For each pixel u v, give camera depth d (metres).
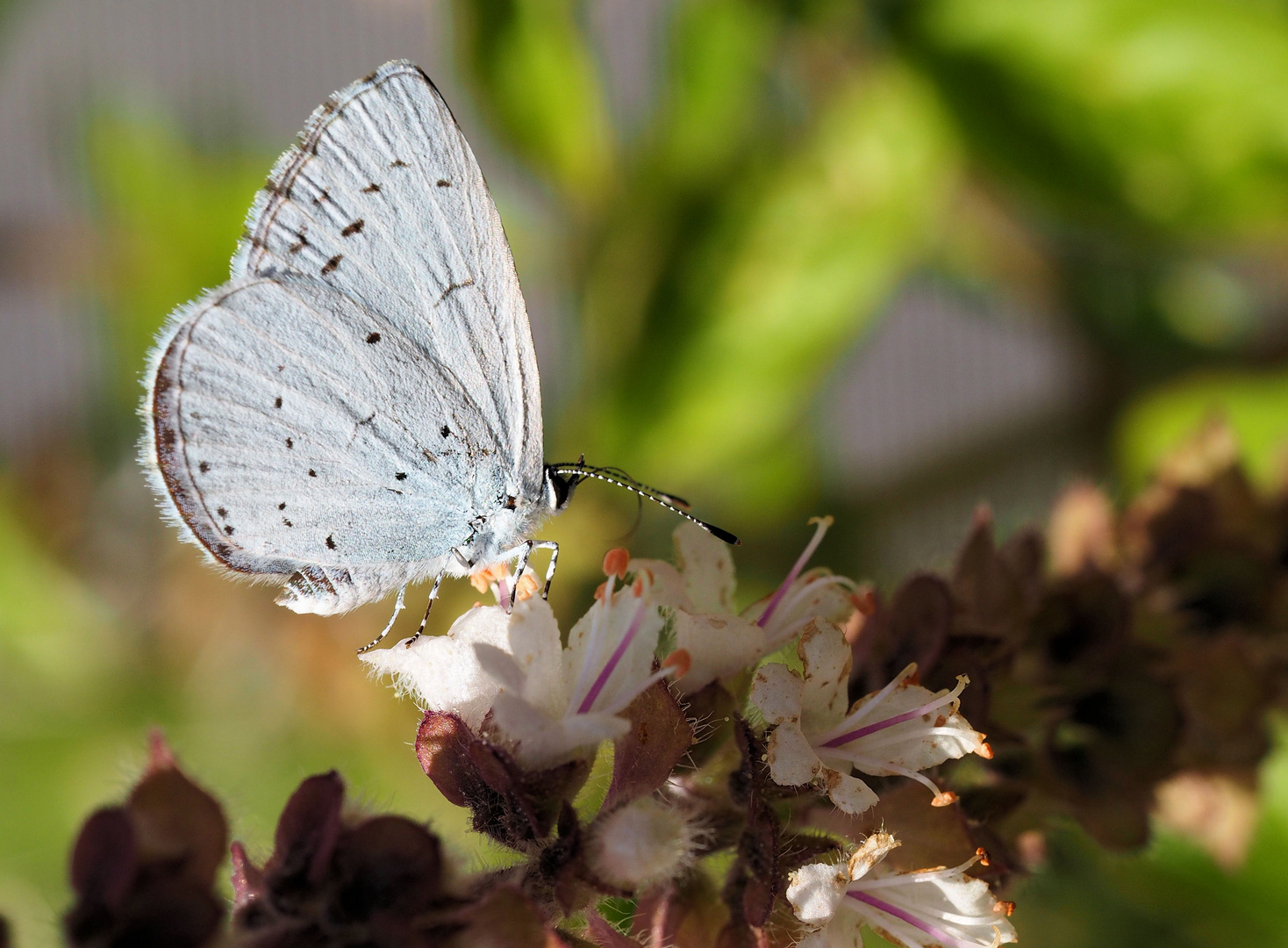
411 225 0.15
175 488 0.15
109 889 0.13
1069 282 0.17
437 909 0.14
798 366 0.16
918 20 0.16
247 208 0.18
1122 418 0.17
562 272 0.17
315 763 0.17
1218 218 0.16
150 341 0.18
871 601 0.15
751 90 0.16
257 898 0.14
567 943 0.14
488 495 0.15
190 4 0.24
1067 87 0.16
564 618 0.17
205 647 0.17
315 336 0.15
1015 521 0.17
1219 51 0.16
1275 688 0.15
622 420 0.16
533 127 0.17
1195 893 0.16
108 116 0.18
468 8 0.17
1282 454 0.16
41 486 0.18
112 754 0.17
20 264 0.18
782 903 0.14
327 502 0.15
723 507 0.17
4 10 0.18
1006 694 0.15
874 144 0.16
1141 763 0.15
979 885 0.14
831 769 0.14
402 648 0.14
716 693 0.14
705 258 0.16
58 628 0.18
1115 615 0.15
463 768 0.14
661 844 0.14
